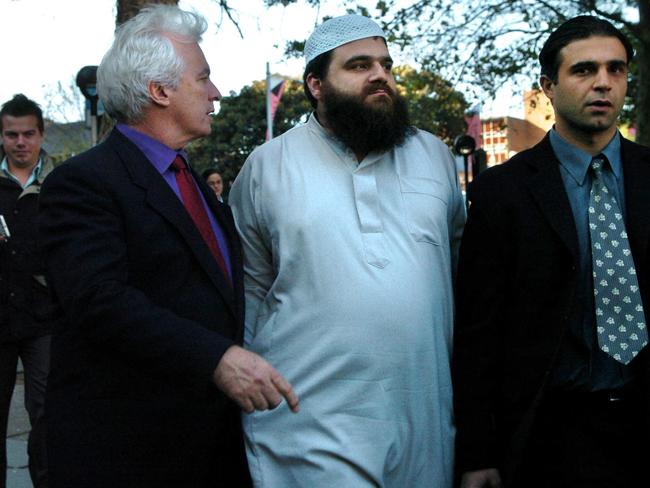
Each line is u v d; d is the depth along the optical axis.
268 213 2.59
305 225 2.50
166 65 2.25
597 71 2.43
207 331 2.00
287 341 2.49
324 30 2.62
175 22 2.31
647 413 2.34
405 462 2.46
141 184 2.18
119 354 2.01
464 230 2.65
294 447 2.45
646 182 2.45
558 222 2.42
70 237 2.06
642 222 2.39
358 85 2.55
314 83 2.68
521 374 2.47
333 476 2.38
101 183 2.13
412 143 2.73
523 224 2.47
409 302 2.44
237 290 2.39
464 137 10.77
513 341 2.50
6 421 3.85
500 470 2.59
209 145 30.88
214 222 2.46
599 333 2.36
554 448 2.43
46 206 2.12
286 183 2.57
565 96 2.46
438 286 2.54
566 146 2.51
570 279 2.40
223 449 2.45
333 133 2.63
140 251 2.14
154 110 2.29
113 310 1.97
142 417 2.12
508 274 2.54
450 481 2.58
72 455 2.12
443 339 2.55
